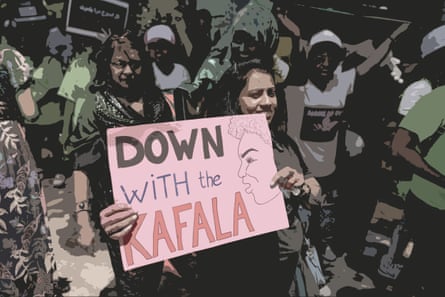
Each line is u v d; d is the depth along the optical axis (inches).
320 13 60.2
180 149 44.9
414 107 56.8
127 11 51.9
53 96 50.7
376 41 63.6
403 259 64.2
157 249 43.8
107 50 51.2
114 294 54.9
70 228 53.4
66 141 51.3
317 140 62.2
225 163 46.5
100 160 50.7
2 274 48.2
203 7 53.7
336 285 63.9
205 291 51.7
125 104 50.5
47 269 51.6
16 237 48.3
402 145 57.3
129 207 42.7
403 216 65.0
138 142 43.5
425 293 62.3
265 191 47.9
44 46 51.1
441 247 60.0
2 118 48.0
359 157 64.6
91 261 54.6
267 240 48.9
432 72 65.4
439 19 64.9
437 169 56.8
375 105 64.5
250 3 55.7
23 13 50.5
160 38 51.9
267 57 57.0
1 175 47.4
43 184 52.3
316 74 60.9
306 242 51.6
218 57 53.1
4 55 49.3
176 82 51.8
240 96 50.0
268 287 49.8
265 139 48.6
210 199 45.7
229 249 50.2
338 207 64.1
